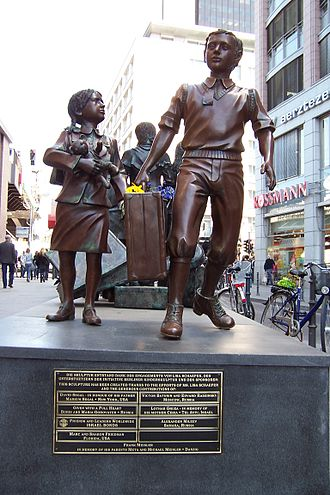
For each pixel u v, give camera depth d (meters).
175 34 61.62
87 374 2.56
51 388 2.56
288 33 24.73
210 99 3.28
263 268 26.73
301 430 2.61
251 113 3.37
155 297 5.34
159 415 2.58
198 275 5.70
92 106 3.76
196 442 2.57
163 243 3.17
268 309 8.83
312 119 22.08
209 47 3.35
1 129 24.28
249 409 2.60
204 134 3.25
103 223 3.69
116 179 3.73
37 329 3.36
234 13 80.88
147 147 6.47
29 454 2.52
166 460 2.56
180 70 56.41
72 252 3.84
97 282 3.81
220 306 3.76
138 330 3.43
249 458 2.58
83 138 3.75
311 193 21.95
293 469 2.59
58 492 2.51
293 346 2.94
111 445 2.54
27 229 41.66
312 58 22.16
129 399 2.57
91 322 3.65
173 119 3.38
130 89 57.78
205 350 2.70
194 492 2.55
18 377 2.55
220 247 3.39
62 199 3.64
